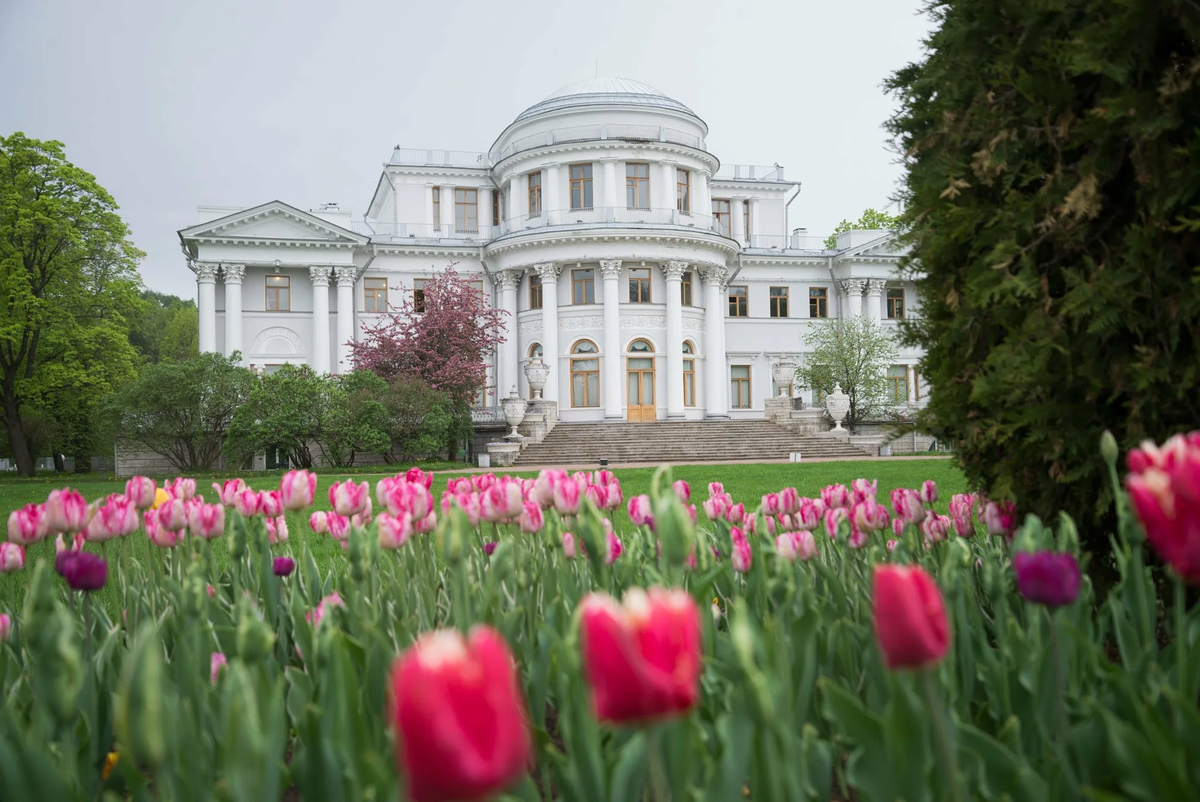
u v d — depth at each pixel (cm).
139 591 331
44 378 3338
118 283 3428
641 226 3669
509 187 4094
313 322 3822
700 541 277
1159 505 129
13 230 3155
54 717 193
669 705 89
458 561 211
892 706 157
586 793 163
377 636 207
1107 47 278
